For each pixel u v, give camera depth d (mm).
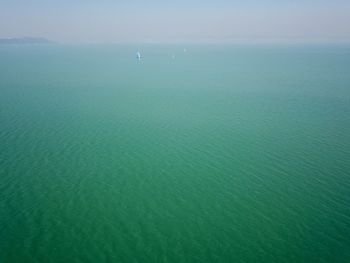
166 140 56469
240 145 53969
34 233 31766
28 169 44562
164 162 47625
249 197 38406
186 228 33000
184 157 49344
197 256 29156
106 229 32688
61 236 31453
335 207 36031
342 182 41312
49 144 53562
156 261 28516
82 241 30844
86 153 50312
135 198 38281
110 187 40531
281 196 38438
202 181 42156
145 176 43438
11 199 37375
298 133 59625
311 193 38938
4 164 45750
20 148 51594
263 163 47062
